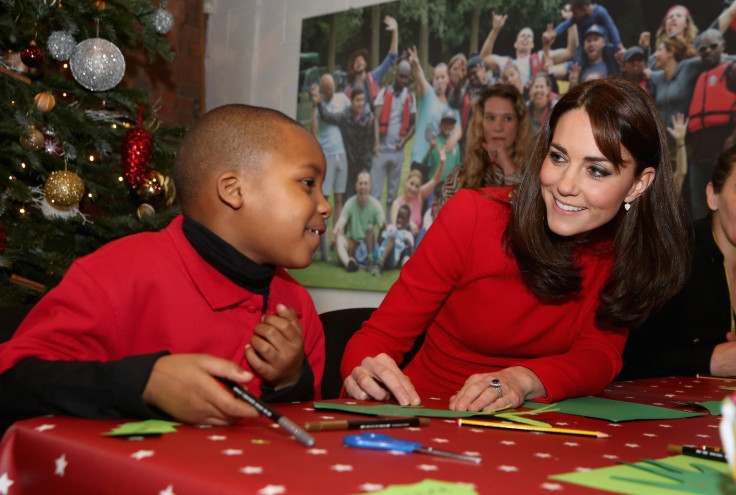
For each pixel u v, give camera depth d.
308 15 3.99
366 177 3.67
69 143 2.54
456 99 3.38
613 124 0.98
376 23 3.69
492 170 3.25
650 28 2.89
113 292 0.81
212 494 0.43
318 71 3.92
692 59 2.79
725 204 1.83
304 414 0.73
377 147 3.64
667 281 1.20
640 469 0.55
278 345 0.83
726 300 1.85
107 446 0.52
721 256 1.85
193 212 0.94
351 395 0.95
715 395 1.21
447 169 3.38
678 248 1.20
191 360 0.64
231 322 0.92
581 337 1.27
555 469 0.54
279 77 4.13
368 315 1.45
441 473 0.49
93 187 2.58
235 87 4.33
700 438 0.74
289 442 0.57
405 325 1.21
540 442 0.65
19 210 2.45
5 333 0.95
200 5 4.34
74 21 2.59
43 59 2.46
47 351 0.74
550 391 0.98
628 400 1.08
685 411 0.95
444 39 3.43
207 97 4.47
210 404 0.60
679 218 1.19
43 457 0.56
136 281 0.85
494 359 1.30
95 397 0.64
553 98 3.12
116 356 0.83
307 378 0.89
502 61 3.26
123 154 2.49
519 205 1.15
